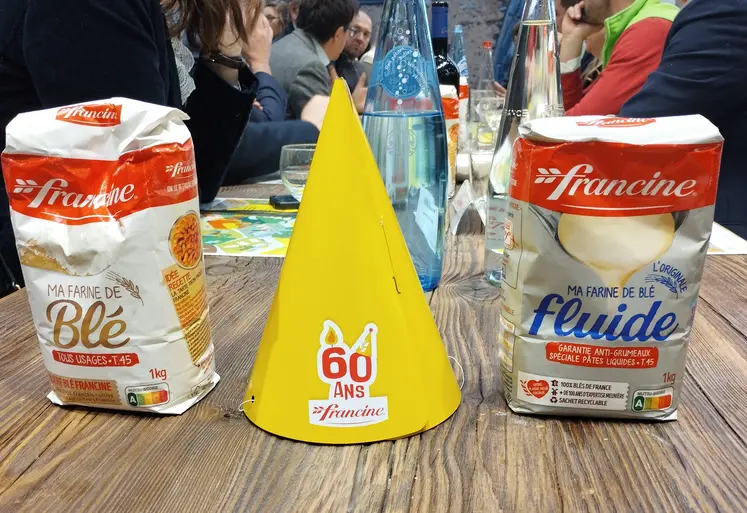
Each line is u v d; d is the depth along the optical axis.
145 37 1.06
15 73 1.13
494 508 0.35
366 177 0.45
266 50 2.19
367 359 0.43
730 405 0.46
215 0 1.28
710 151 0.40
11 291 1.05
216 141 1.26
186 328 0.46
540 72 0.86
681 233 0.41
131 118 0.42
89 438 0.43
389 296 0.43
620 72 2.07
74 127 0.42
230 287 0.75
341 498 0.36
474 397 0.48
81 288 0.44
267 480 0.38
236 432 0.44
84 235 0.43
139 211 0.43
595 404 0.44
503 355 0.46
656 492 0.36
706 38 1.40
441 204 0.79
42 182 0.43
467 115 1.69
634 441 0.42
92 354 0.45
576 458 0.40
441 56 1.43
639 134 0.40
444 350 0.48
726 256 0.85
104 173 0.42
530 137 0.41
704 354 0.55
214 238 0.97
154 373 0.45
